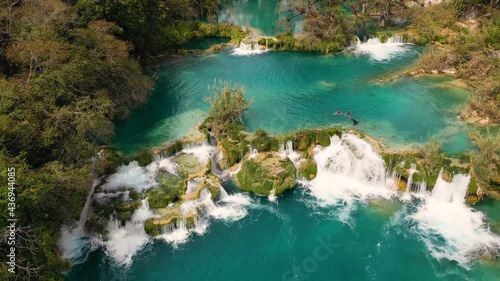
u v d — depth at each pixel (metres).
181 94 56.91
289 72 64.69
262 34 80.94
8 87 33.56
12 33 41.56
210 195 38.50
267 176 40.09
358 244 34.84
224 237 35.56
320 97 55.94
